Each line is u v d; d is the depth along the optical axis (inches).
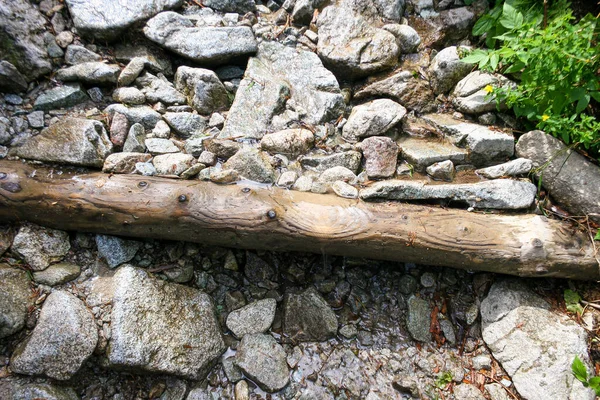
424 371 97.6
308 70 121.1
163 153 105.6
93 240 98.1
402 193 101.6
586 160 105.1
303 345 99.3
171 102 113.7
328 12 126.0
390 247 95.6
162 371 88.1
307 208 95.7
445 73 120.0
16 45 105.2
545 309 98.8
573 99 99.4
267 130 113.0
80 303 89.9
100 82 111.7
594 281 101.7
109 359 85.7
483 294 104.5
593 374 90.9
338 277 106.0
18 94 107.7
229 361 95.8
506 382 96.0
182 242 102.7
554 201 107.0
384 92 120.5
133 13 115.0
